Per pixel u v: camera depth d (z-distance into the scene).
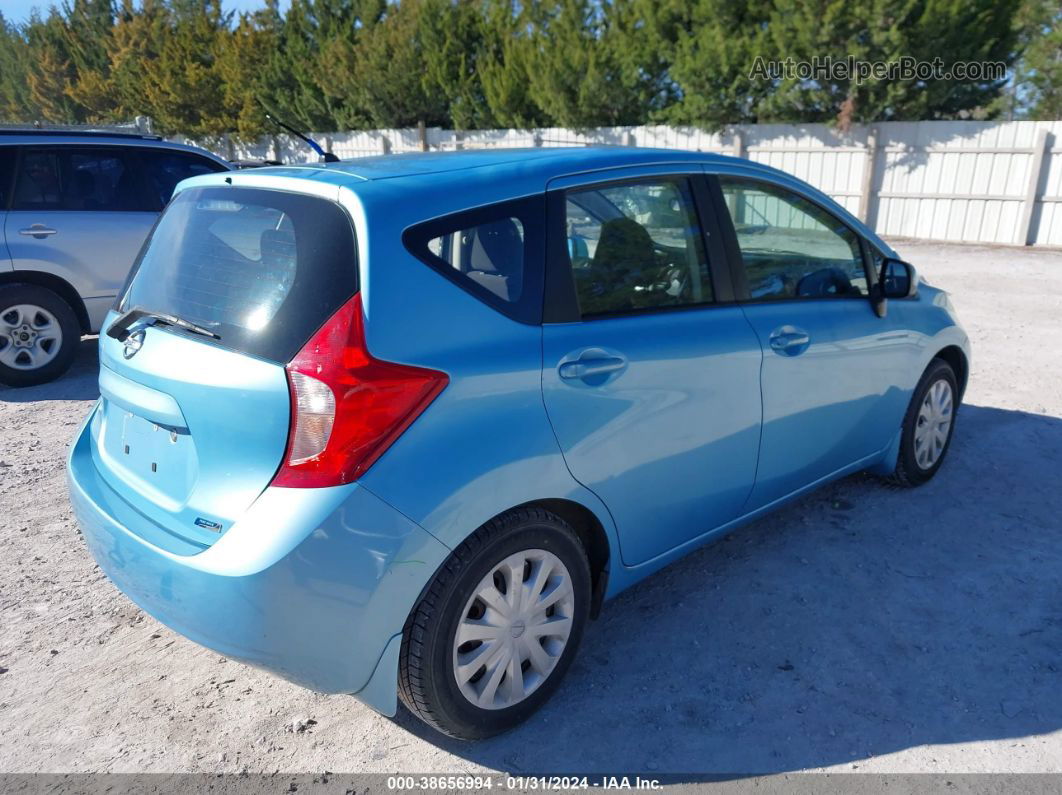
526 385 2.65
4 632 3.54
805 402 3.68
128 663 3.32
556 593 2.85
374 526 2.35
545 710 2.96
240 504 2.40
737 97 16.66
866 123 15.53
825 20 14.54
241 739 2.87
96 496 2.90
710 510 3.43
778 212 3.68
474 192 2.72
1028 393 6.34
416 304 2.48
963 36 14.23
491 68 21.27
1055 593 3.59
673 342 3.09
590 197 3.00
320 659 2.40
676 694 3.02
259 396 2.37
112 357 2.94
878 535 4.13
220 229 2.81
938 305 4.59
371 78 23.11
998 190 14.51
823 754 2.71
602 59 18.67
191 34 29.03
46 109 41.22
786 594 3.64
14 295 6.81
